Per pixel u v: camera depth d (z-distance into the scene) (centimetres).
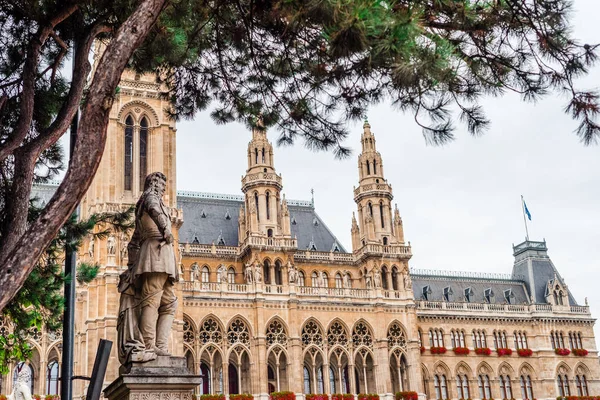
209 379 7244
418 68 1304
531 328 9706
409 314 8231
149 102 7262
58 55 1842
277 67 1923
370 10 1197
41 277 2159
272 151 8381
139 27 1383
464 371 9200
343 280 8662
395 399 7844
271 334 7544
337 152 1936
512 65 1519
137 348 1261
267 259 7875
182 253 7912
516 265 10650
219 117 2114
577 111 1376
